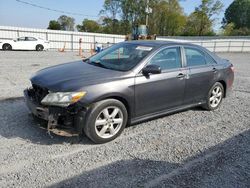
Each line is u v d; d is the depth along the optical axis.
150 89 4.42
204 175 3.31
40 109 3.82
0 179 2.98
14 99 6.03
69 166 3.34
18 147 3.73
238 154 3.93
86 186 2.96
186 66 5.15
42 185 2.92
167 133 4.60
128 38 29.89
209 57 5.84
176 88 4.88
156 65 4.33
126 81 4.11
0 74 9.26
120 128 4.20
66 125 3.77
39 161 3.41
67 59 16.44
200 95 5.55
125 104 4.23
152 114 4.65
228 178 3.27
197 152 3.94
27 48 24.55
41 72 4.46
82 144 3.96
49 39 31.27
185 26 72.06
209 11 64.56
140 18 71.69
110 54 4.94
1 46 23.30
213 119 5.49
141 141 4.21
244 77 11.71
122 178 3.15
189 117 5.52
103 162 3.49
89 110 3.78
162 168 3.43
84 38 33.66
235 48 39.81
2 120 4.64
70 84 3.76
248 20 79.00
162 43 5.01
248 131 4.91
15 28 28.72
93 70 4.31
